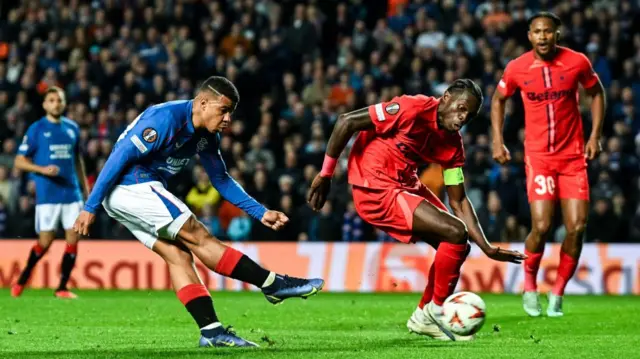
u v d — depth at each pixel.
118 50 44.34
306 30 44.28
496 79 40.38
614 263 32.09
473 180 36.44
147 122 14.39
